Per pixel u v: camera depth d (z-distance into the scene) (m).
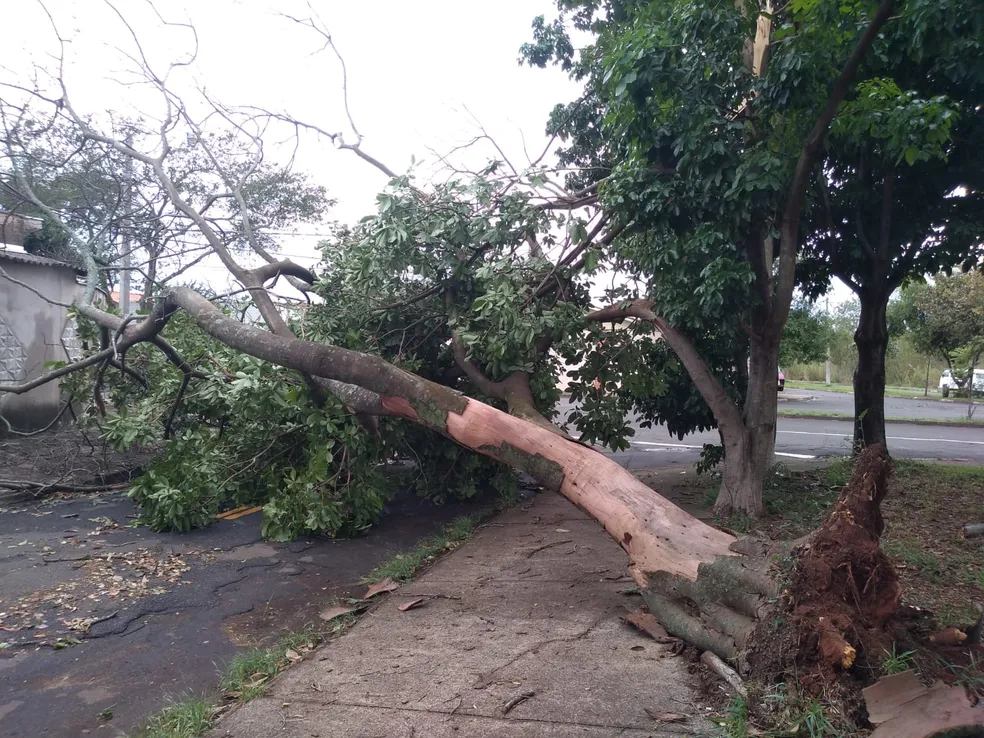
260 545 7.30
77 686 4.36
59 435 11.68
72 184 12.09
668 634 4.54
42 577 6.19
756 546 4.32
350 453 7.78
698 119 6.61
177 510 7.43
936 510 7.96
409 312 8.65
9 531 7.54
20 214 13.38
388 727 3.52
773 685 3.58
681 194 6.89
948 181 8.90
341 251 8.52
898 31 6.25
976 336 23.36
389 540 7.56
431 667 4.20
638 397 8.92
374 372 5.94
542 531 7.42
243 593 5.95
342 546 7.33
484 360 7.61
